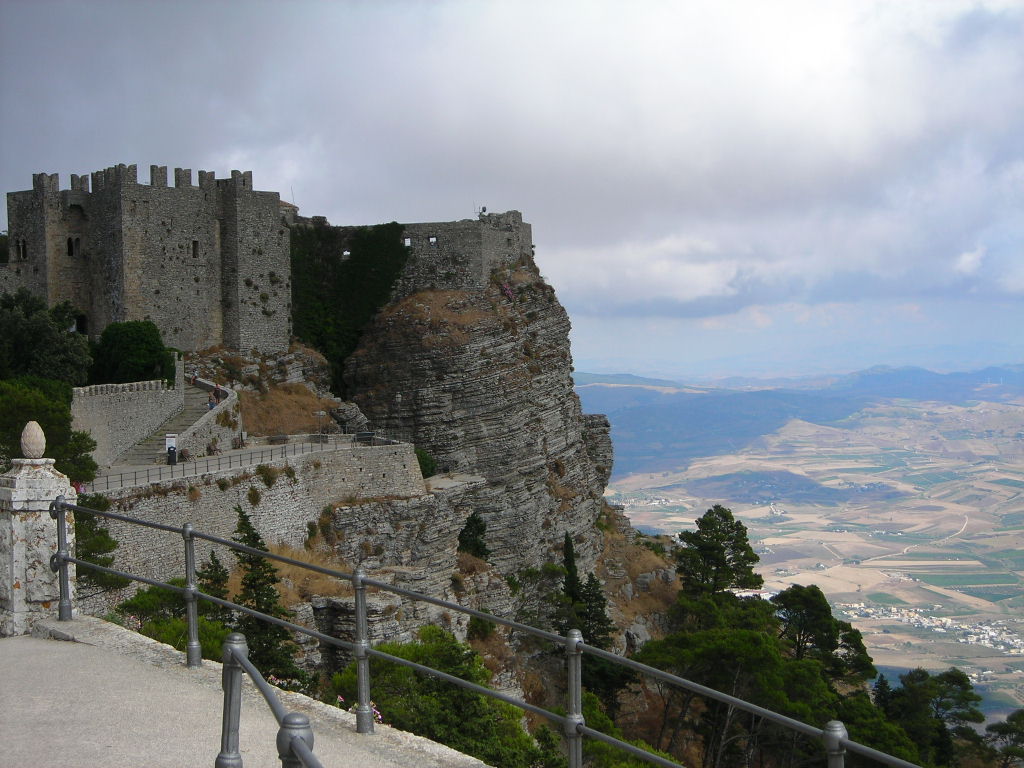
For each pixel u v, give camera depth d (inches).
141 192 4052.7
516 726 1795.0
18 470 832.9
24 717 630.5
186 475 2677.2
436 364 4414.4
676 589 4697.3
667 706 2972.4
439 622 3053.6
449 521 3580.2
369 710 636.7
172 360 3759.8
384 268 4714.6
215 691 681.6
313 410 4291.3
